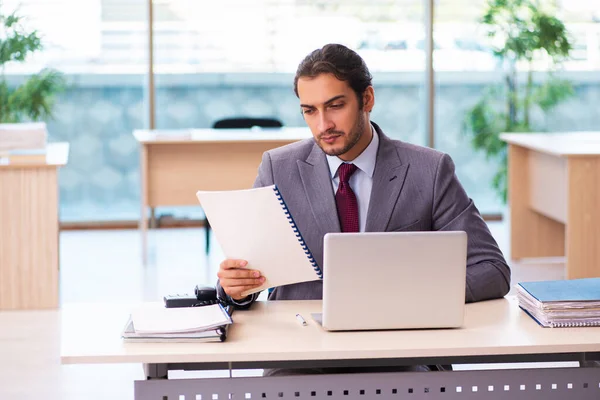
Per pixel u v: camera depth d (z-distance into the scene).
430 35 8.48
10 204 5.56
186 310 2.59
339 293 2.46
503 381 2.47
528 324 2.58
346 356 2.33
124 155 8.38
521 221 6.88
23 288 5.61
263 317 2.65
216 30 8.31
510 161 6.83
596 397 2.50
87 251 7.51
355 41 8.48
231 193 2.50
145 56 8.26
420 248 2.46
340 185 2.94
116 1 8.16
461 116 8.60
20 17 8.02
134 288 6.22
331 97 2.66
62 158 5.73
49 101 8.14
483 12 8.48
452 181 2.95
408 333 2.48
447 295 2.49
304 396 2.43
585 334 2.48
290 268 2.54
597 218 5.87
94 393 4.21
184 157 6.80
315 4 8.40
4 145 5.72
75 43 8.14
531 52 8.42
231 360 2.31
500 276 2.85
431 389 2.46
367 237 2.44
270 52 8.40
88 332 2.50
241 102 8.45
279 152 3.04
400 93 8.61
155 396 2.39
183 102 8.38
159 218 8.47
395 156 2.96
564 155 5.80
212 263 7.05
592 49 8.49
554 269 6.70
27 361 4.64
